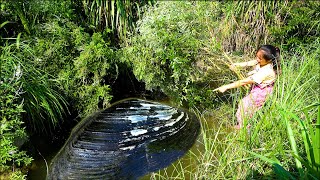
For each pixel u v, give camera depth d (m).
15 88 3.47
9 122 3.17
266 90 3.67
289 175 2.29
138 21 4.71
